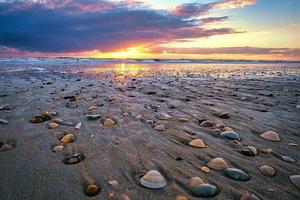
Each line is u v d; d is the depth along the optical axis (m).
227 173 2.35
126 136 3.34
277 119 4.38
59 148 2.87
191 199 1.97
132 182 2.22
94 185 2.09
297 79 12.89
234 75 15.19
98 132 3.47
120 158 2.68
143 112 4.63
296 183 2.23
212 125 3.88
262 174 2.39
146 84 9.38
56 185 2.15
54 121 3.91
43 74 13.33
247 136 3.46
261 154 2.85
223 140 3.27
